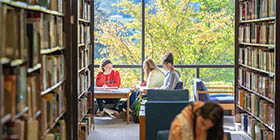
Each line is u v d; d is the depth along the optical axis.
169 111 5.50
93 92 8.12
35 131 3.43
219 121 3.64
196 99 8.70
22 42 3.20
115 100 9.22
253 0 6.68
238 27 7.55
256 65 6.50
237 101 7.69
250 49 6.87
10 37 2.96
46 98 4.24
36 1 3.64
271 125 5.75
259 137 6.30
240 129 7.57
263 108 6.12
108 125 8.48
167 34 10.09
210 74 10.12
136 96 9.15
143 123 5.73
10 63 2.94
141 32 10.07
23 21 3.29
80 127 6.52
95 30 10.06
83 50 6.90
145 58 10.09
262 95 6.19
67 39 5.11
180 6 10.07
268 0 5.97
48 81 4.28
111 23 10.06
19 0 3.18
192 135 3.71
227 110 9.48
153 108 5.50
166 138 4.08
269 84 5.89
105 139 7.24
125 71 10.05
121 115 9.06
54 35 4.55
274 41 5.57
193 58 10.14
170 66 8.41
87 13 7.38
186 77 10.11
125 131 7.91
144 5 10.03
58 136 4.57
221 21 10.12
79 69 6.39
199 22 10.12
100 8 10.05
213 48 10.13
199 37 10.13
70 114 5.15
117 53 10.08
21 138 3.08
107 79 9.23
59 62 4.75
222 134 3.68
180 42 10.11
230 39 10.13
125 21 10.06
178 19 10.08
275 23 5.43
